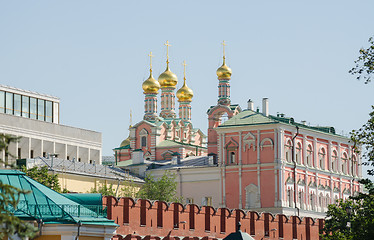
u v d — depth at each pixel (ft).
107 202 237.86
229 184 447.42
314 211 452.76
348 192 487.20
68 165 410.93
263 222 310.04
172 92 574.56
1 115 433.48
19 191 130.82
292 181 441.68
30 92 477.36
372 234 206.08
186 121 579.89
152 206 256.73
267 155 437.58
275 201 432.25
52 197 202.59
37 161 398.62
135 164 476.54
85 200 209.77
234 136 447.83
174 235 265.13
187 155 538.88
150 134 539.70
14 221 127.54
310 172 455.63
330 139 474.90
